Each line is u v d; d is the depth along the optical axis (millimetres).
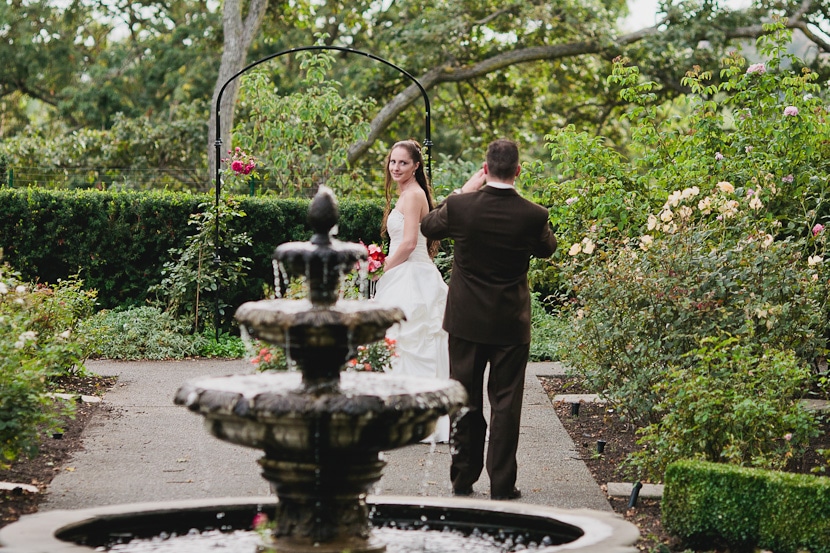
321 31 25656
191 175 21062
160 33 26984
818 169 10242
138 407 8023
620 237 9953
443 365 7160
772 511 4547
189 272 11898
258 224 12406
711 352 5805
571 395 8898
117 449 6676
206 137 21031
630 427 7645
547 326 11555
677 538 4844
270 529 4234
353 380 4297
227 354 11273
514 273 5559
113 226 12242
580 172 11773
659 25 22344
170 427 7359
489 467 5586
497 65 22797
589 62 24422
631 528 4258
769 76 10844
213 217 11891
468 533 4598
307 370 4078
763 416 5535
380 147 23984
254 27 19922
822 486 4457
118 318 11258
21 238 12195
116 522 4375
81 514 4320
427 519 4715
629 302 7008
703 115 11375
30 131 21062
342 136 16172
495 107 25375
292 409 3771
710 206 7727
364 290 8023
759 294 6871
